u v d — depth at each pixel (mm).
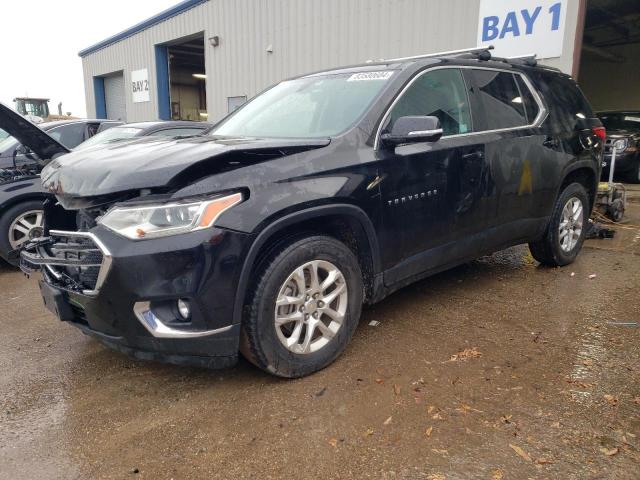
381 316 3715
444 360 3016
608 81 21266
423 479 2035
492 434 2305
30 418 2533
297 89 3881
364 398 2623
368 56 9773
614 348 3131
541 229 4441
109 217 2418
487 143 3719
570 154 4512
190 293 2367
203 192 2375
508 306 3873
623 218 7277
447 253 3588
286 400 2625
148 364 3086
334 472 2094
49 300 2789
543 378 2783
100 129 8250
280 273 2625
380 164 3018
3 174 5223
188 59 21969
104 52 19719
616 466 2078
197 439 2336
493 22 7742
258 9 12148
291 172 2648
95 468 2160
